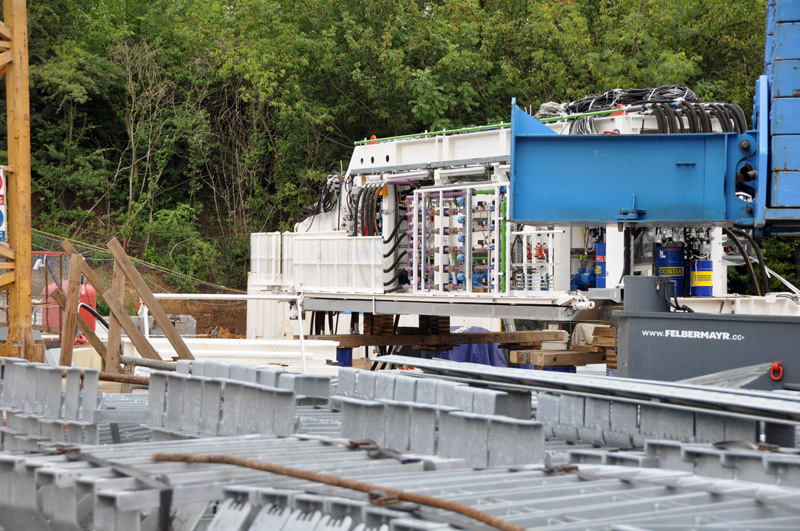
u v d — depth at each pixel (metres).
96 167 32.34
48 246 24.69
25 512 3.96
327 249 14.96
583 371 13.45
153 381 5.94
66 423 5.88
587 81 28.47
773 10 7.15
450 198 13.20
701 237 11.51
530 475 3.77
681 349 7.18
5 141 31.30
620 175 7.84
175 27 33.44
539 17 29.19
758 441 4.68
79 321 10.02
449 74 29.17
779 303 12.38
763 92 7.19
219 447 4.47
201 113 31.94
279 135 33.16
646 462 4.23
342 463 3.94
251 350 13.41
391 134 31.47
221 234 32.78
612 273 11.59
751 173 7.50
